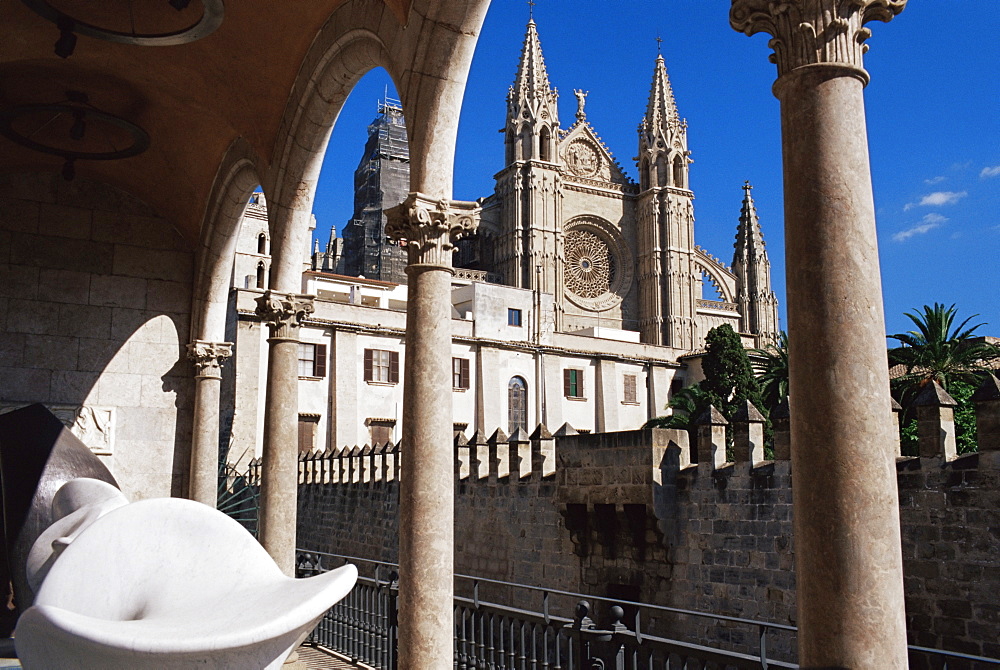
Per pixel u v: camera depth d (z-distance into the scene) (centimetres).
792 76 501
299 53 1201
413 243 915
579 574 2386
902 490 1683
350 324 4925
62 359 1588
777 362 4891
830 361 467
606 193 8112
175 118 1448
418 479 866
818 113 491
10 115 1303
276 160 1301
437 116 909
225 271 1662
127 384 1636
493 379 5491
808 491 464
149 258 1686
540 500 2558
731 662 771
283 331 1285
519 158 7756
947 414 1647
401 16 932
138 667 388
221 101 1334
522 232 7575
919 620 1625
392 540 3197
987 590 1523
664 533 2133
